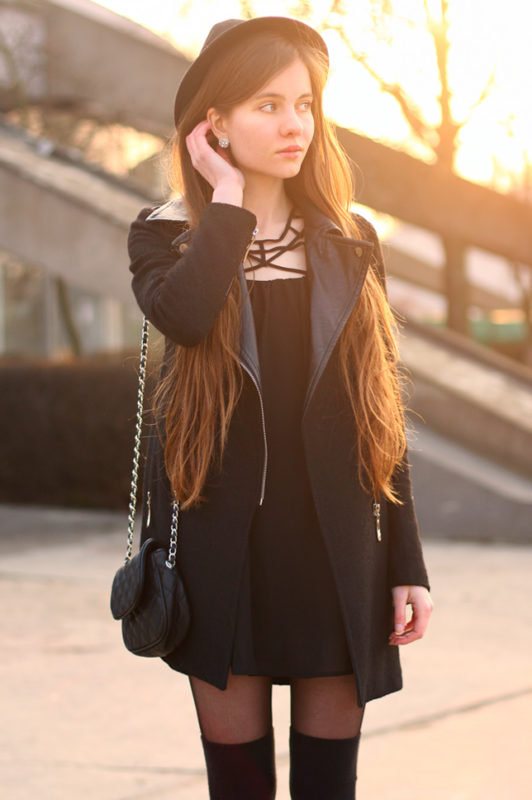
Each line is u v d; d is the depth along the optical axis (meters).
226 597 2.53
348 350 2.61
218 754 2.63
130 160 23.44
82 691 5.27
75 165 16.42
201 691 2.63
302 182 2.73
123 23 21.69
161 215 2.70
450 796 3.92
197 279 2.48
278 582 2.55
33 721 4.80
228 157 2.70
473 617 6.77
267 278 2.64
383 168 16.30
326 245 2.63
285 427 2.57
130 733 4.64
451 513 10.24
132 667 5.71
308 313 2.62
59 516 12.14
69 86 20.12
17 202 14.09
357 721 2.68
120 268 13.45
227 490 2.55
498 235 17.08
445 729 4.65
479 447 11.16
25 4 19.86
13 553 9.65
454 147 15.85
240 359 2.53
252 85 2.57
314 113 2.71
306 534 2.56
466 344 13.19
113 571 8.63
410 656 5.86
